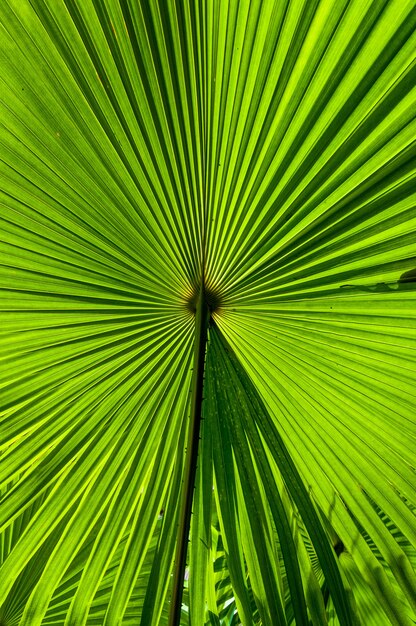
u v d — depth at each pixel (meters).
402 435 1.13
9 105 0.95
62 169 1.00
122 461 1.18
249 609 1.07
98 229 1.06
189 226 1.05
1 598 1.10
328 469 1.17
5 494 1.14
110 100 0.94
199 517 1.14
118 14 0.88
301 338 1.14
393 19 0.84
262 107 0.94
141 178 1.01
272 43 0.89
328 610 1.35
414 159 0.94
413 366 1.09
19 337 1.12
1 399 1.13
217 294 1.12
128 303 1.13
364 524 1.14
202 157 0.99
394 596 1.09
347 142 0.94
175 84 0.93
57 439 1.16
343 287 1.08
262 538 1.11
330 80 0.90
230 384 1.16
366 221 1.01
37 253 1.08
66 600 1.29
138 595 1.31
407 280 1.05
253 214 1.03
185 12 0.88
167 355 1.17
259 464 1.15
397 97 0.90
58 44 0.90
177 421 1.18
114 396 1.18
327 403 1.16
